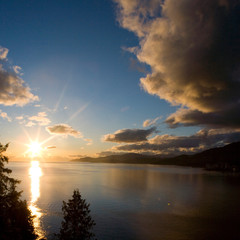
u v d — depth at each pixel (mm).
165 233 49812
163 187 139000
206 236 48156
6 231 25484
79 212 34062
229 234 49344
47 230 49062
